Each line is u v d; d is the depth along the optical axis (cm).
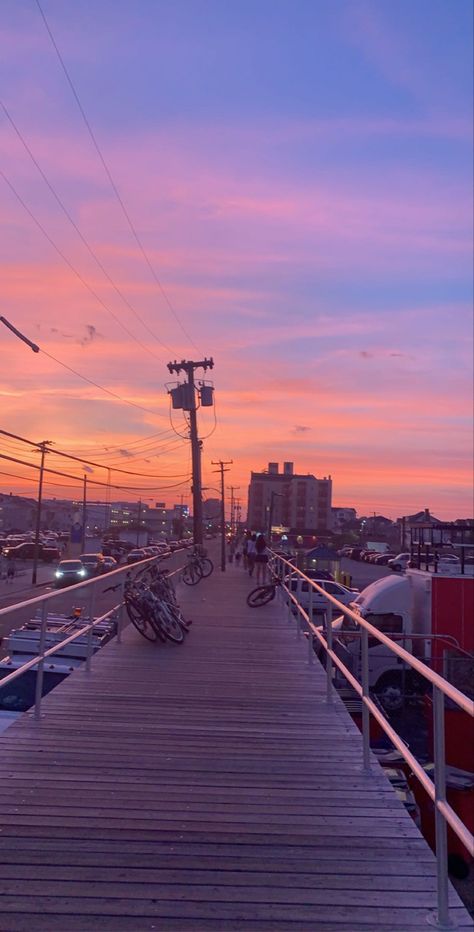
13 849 443
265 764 626
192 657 1163
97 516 16112
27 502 16238
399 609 2158
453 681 1986
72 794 538
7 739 676
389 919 376
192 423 3744
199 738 699
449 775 1070
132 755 638
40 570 6712
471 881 1009
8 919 364
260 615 1784
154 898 390
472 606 2148
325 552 4603
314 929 365
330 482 14762
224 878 415
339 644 2005
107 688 912
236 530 12662
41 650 756
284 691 929
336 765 628
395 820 507
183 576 2647
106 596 4550
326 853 452
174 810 514
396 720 1923
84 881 406
